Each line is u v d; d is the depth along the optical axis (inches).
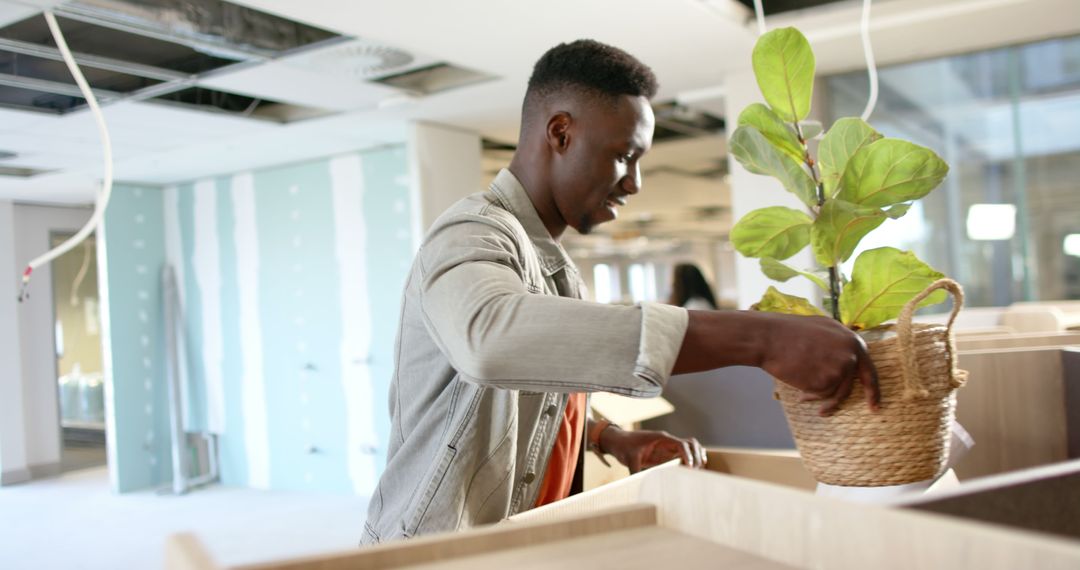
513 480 39.1
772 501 16.6
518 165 41.2
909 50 145.8
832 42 137.9
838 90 159.0
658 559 16.6
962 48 146.3
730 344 26.6
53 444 258.8
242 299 230.2
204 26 111.6
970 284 151.9
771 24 127.3
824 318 27.6
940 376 28.9
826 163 34.5
